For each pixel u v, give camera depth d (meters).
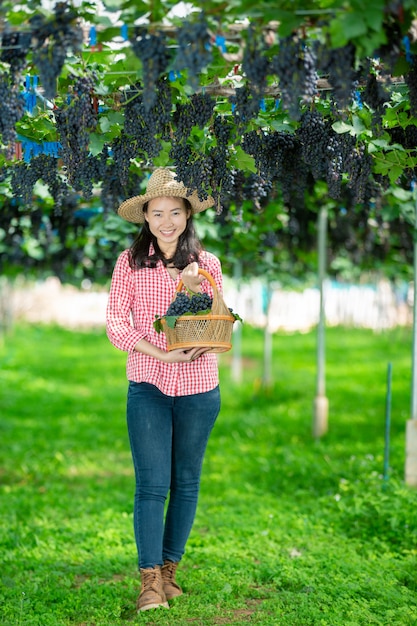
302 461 7.96
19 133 4.55
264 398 13.42
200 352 4.02
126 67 3.99
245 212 7.39
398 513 5.61
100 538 5.65
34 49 3.46
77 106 3.95
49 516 6.38
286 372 17.41
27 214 7.44
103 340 25.80
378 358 19.05
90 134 4.34
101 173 4.68
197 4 3.27
